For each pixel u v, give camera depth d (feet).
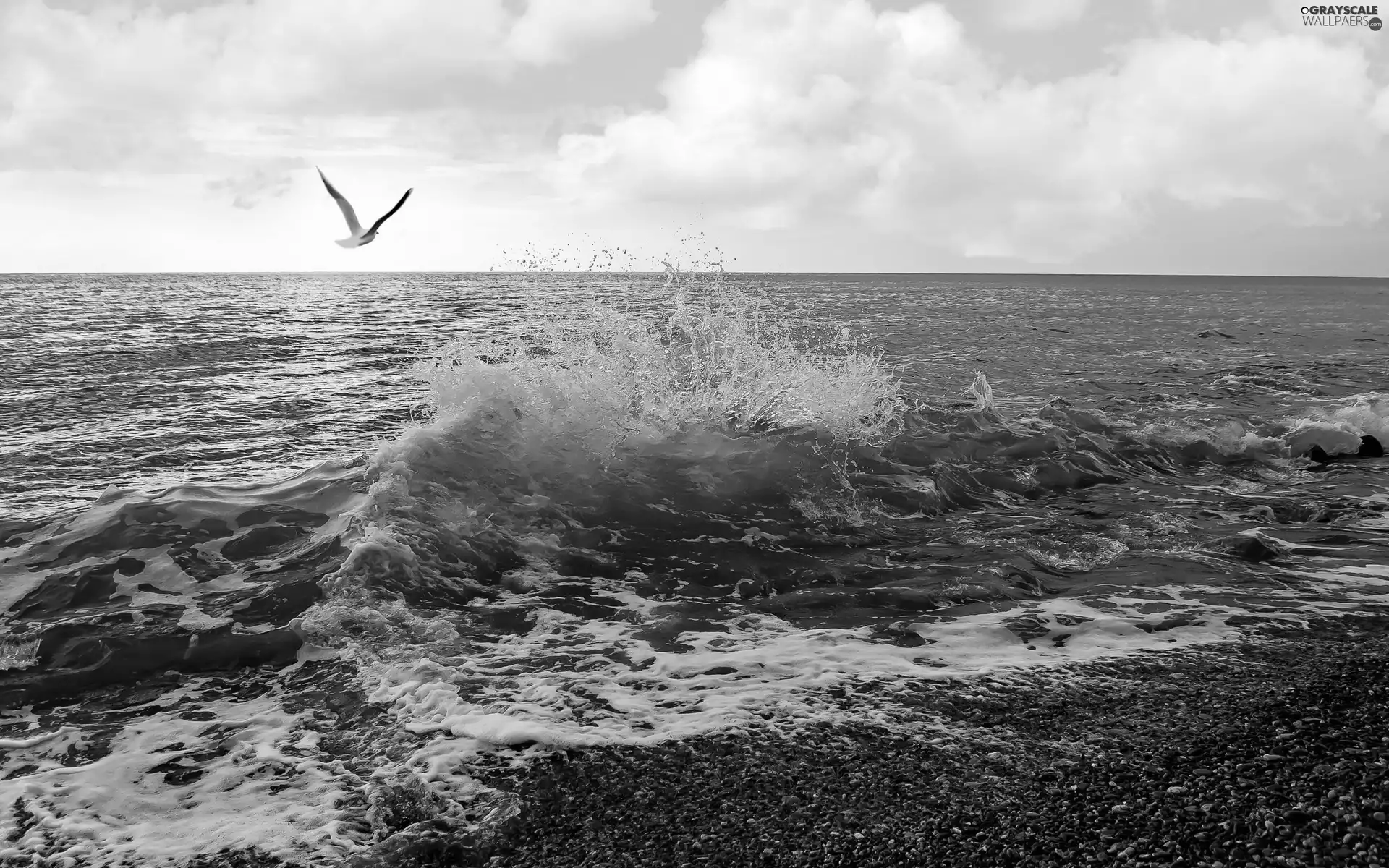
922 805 9.35
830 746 10.55
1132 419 33.27
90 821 9.20
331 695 12.03
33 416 35.12
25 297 166.71
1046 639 13.84
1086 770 9.95
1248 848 8.55
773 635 14.12
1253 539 18.12
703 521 18.85
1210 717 11.14
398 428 33.14
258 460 27.76
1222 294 233.35
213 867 8.46
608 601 15.57
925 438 24.34
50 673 12.53
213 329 81.41
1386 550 18.15
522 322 88.63
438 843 8.75
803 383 25.00
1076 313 122.62
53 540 16.70
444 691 11.99
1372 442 28.48
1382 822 8.94
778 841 8.80
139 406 37.86
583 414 21.47
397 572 15.51
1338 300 186.60
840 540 18.69
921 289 270.67
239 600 14.70
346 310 115.96
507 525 17.80
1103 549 18.26
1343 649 13.28
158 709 11.72
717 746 10.55
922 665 12.87
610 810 9.34
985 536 19.03
